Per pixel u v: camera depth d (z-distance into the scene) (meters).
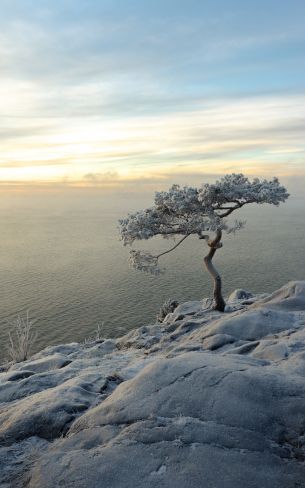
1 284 103.50
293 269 114.12
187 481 4.66
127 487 4.64
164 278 104.56
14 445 6.13
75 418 6.55
